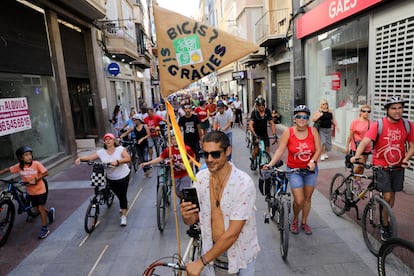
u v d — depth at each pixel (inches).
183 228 186.5
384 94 269.3
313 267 136.7
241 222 74.0
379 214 143.9
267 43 565.0
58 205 236.8
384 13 262.8
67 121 390.9
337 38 359.9
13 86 299.0
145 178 294.7
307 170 153.9
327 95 402.0
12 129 287.6
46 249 169.2
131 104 855.1
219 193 77.2
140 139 293.9
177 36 93.6
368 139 145.3
